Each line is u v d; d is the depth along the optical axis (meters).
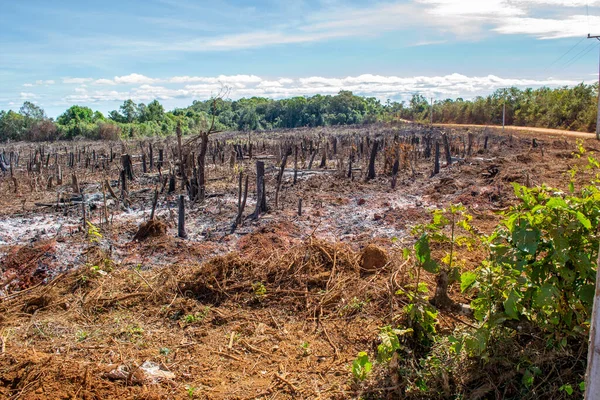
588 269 3.72
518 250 4.03
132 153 31.83
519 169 16.27
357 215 11.04
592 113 42.88
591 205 3.91
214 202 12.96
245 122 82.94
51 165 24.80
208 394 4.31
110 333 5.54
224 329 5.64
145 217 11.30
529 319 4.31
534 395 3.84
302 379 4.56
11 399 4.07
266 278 6.62
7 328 5.66
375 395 4.20
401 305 5.73
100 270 7.27
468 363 4.21
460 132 42.62
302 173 18.61
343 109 86.44
